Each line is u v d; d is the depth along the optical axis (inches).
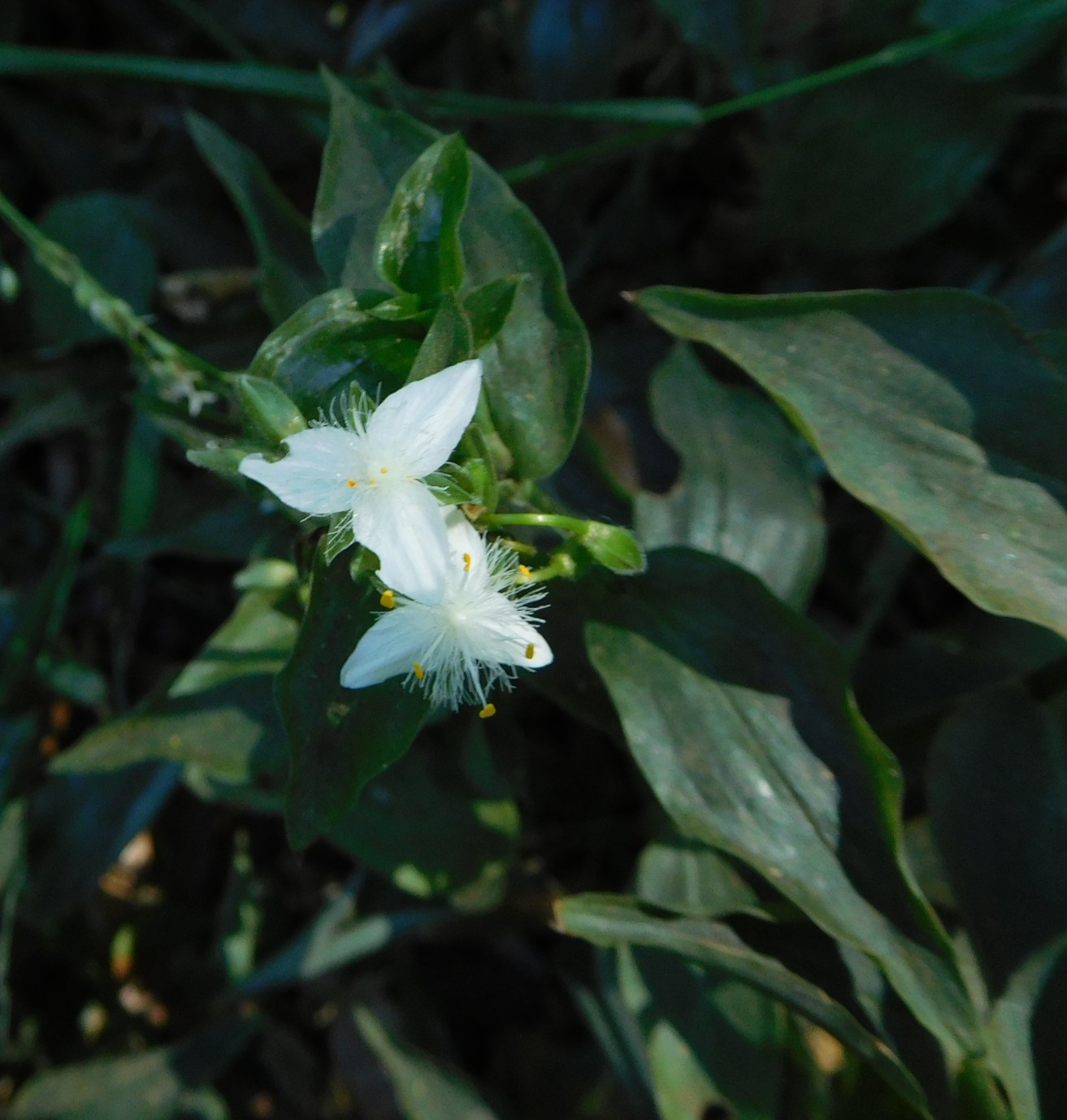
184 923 7.1
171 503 6.7
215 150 5.4
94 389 6.6
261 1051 7.0
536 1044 7.1
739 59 6.6
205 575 7.6
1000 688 5.4
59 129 7.2
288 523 5.4
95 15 7.5
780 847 4.7
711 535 5.6
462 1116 6.2
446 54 7.1
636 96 7.7
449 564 4.2
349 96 4.8
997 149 6.6
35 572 7.3
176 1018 6.8
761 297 4.6
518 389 4.6
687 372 5.8
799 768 4.7
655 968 5.7
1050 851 5.1
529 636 4.3
